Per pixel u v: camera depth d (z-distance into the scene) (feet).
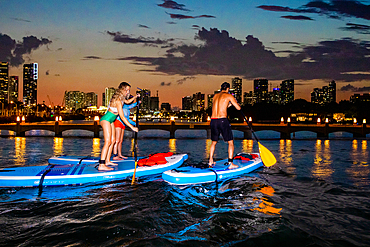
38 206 13.19
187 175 18.04
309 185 18.17
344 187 17.67
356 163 29.96
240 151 48.93
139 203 13.75
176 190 16.55
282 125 106.93
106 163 20.92
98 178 18.35
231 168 20.94
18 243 9.05
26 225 10.69
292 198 14.94
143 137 99.81
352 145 63.36
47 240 9.30
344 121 268.21
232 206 13.39
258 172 22.74
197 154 39.45
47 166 20.39
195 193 15.85
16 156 35.37
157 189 16.75
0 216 11.72
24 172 18.17
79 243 9.09
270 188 17.22
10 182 16.90
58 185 17.31
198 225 10.84
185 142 71.67
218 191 16.37
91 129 99.66
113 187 17.25
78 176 17.75
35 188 16.90
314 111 348.59
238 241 9.43
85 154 40.04
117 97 19.54
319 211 12.75
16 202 13.85
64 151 44.19
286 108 319.47
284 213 12.41
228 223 11.09
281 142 76.79
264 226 10.83
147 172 20.57
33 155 36.83
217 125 20.24
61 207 13.03
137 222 11.05
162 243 9.15
